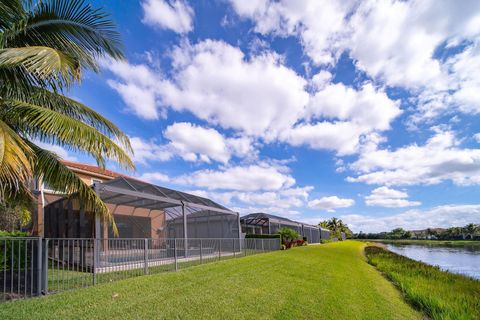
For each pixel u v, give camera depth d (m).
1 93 6.21
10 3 5.93
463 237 97.75
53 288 6.63
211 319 5.46
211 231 21.66
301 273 11.44
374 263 20.95
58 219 13.16
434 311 7.82
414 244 76.44
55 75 5.20
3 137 4.79
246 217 30.09
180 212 18.70
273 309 6.37
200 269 10.30
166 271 9.70
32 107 5.93
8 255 7.52
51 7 5.97
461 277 16.73
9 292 6.28
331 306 7.06
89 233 11.17
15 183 5.34
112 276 8.07
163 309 5.74
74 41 6.60
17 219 10.80
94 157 6.67
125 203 15.47
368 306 7.57
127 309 5.57
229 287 7.86
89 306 5.58
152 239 10.25
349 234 106.75
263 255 16.53
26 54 4.80
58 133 5.82
